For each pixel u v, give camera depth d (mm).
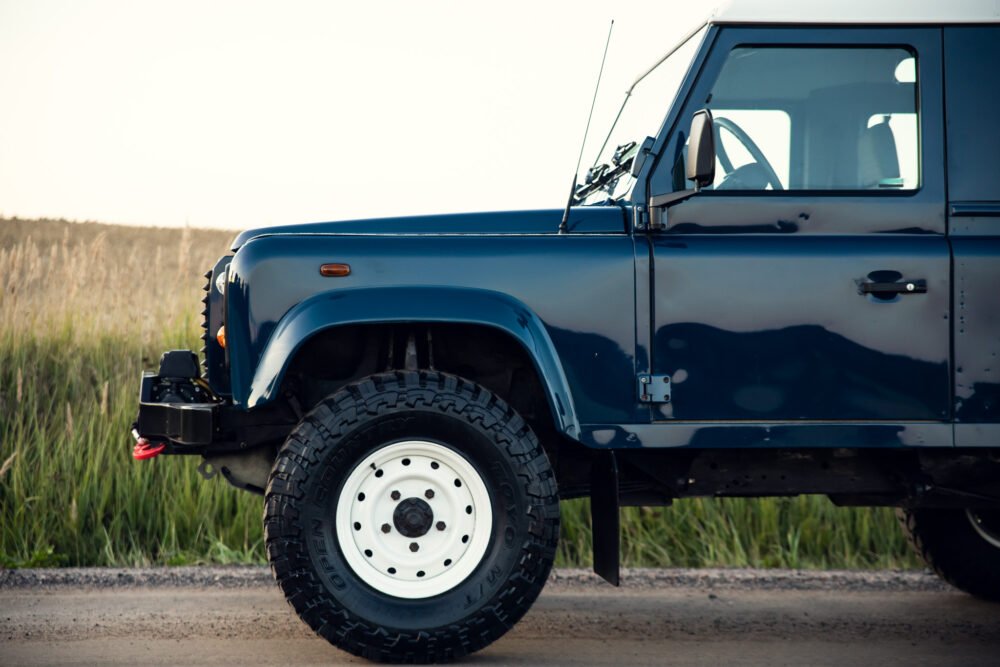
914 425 3682
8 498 5852
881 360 3691
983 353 3701
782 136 3850
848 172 3834
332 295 3588
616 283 3686
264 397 3486
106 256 7828
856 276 3701
